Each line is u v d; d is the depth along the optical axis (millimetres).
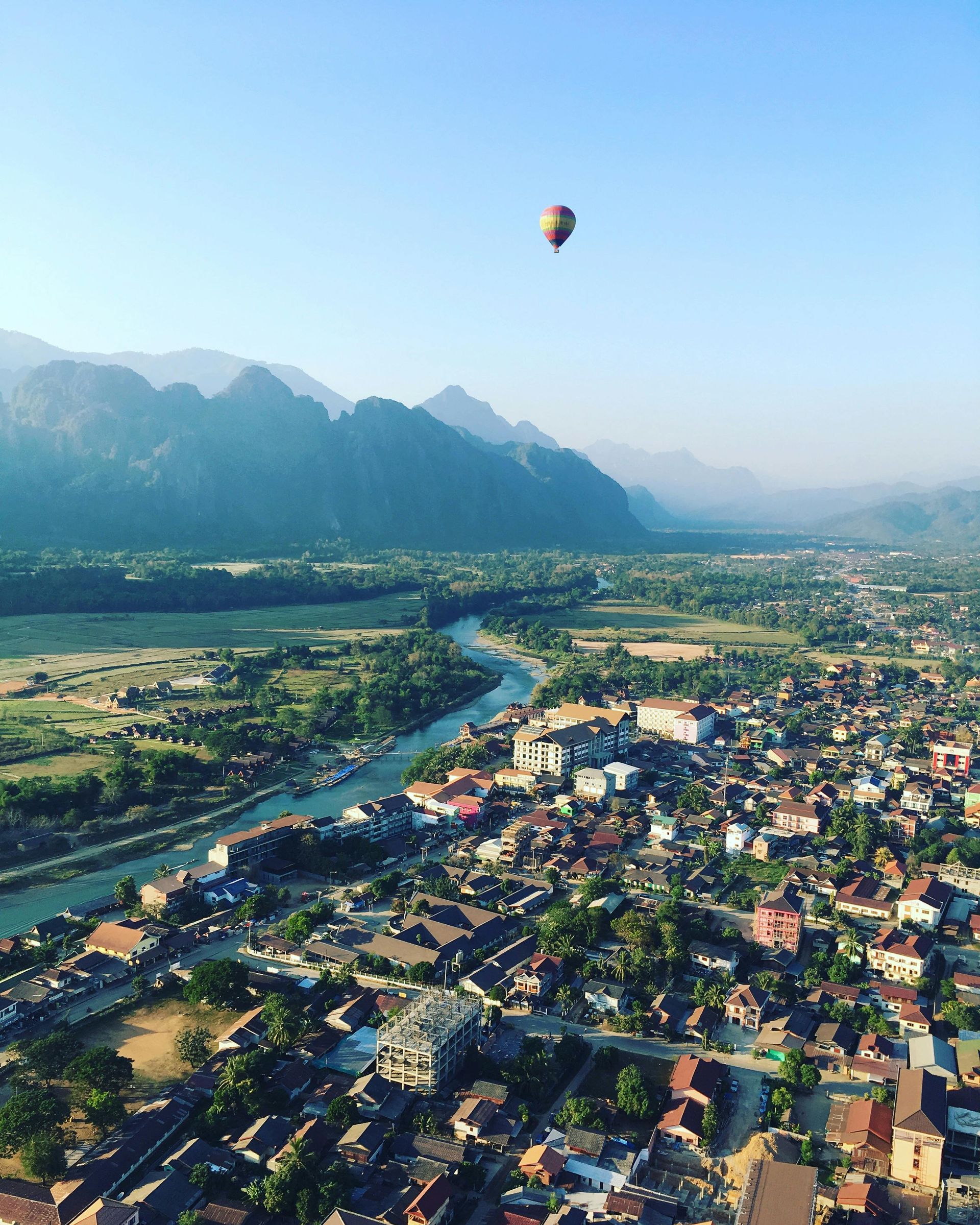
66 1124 170625
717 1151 167375
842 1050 196875
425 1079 179125
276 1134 164250
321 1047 193000
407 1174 156875
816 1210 149375
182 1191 152000
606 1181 156125
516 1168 161750
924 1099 165250
